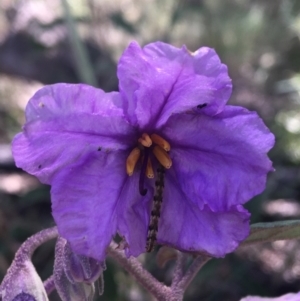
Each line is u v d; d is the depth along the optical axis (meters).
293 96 0.22
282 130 0.19
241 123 0.06
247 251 0.16
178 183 0.06
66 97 0.05
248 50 0.27
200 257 0.07
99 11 0.22
